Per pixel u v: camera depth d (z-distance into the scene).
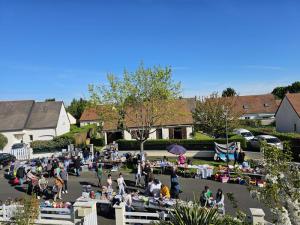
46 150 40.69
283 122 55.19
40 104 55.81
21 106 54.56
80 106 88.94
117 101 36.19
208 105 46.78
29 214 15.02
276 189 8.49
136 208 18.64
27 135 51.91
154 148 40.88
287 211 8.57
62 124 55.97
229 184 25.38
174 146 29.70
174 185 21.88
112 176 28.84
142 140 35.47
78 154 33.84
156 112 35.25
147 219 17.56
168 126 45.91
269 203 8.76
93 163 31.25
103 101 36.16
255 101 79.75
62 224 16.34
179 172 28.48
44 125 52.19
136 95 36.28
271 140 38.53
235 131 49.66
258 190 9.10
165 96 36.41
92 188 25.53
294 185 8.52
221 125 45.25
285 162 8.85
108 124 46.44
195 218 12.06
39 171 27.97
